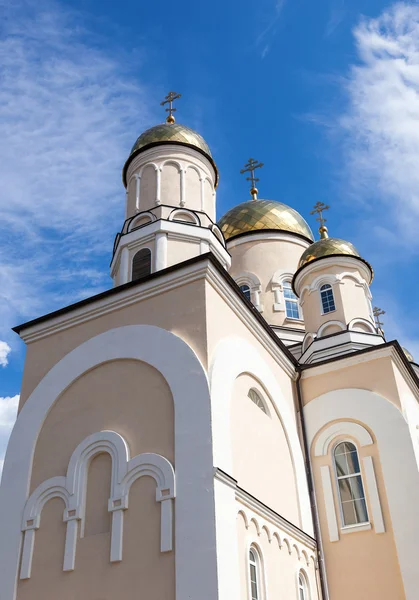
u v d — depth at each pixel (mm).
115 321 14727
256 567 12219
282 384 16875
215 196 21328
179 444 12039
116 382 13875
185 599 10477
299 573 13969
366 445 16234
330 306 21203
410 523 14867
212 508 11008
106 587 11453
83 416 13914
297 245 27484
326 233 24234
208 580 10422
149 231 18094
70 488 12984
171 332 13594
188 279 14062
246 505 12273
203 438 11844
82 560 12008
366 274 22062
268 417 15188
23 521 13188
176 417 12406
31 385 15172
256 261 26672
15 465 14125
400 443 15844
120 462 12555
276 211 28156
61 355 15180
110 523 12117
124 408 13367
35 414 14602
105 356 14305
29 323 15984
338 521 15688
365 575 14828
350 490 16047
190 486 11453
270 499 13844
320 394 17500
